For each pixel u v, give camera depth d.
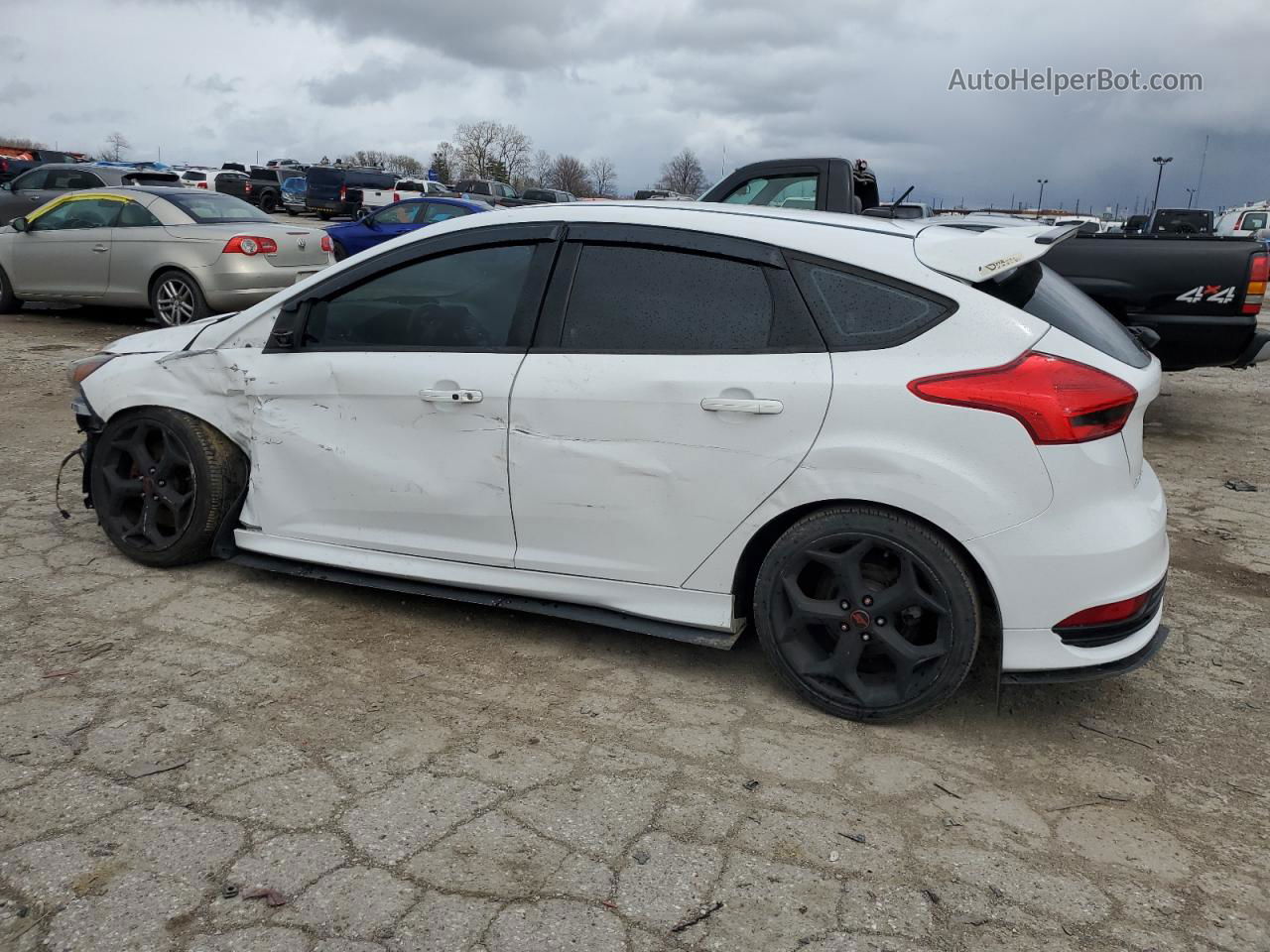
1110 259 6.99
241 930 2.21
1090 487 2.91
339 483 3.81
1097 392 2.90
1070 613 2.93
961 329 2.99
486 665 3.55
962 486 2.90
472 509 3.58
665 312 3.33
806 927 2.29
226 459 4.13
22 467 5.79
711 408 3.16
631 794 2.78
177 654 3.54
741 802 2.76
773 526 3.27
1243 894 2.46
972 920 2.33
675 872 2.46
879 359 3.03
